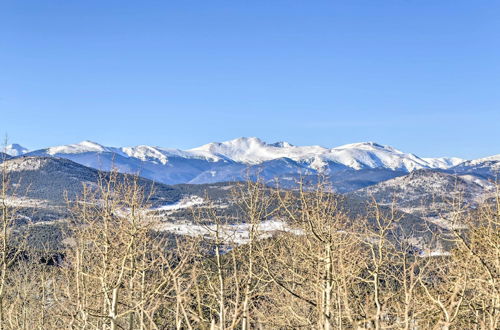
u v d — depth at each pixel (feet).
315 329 45.47
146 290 50.21
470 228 49.24
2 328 59.26
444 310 24.57
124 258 50.14
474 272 47.83
